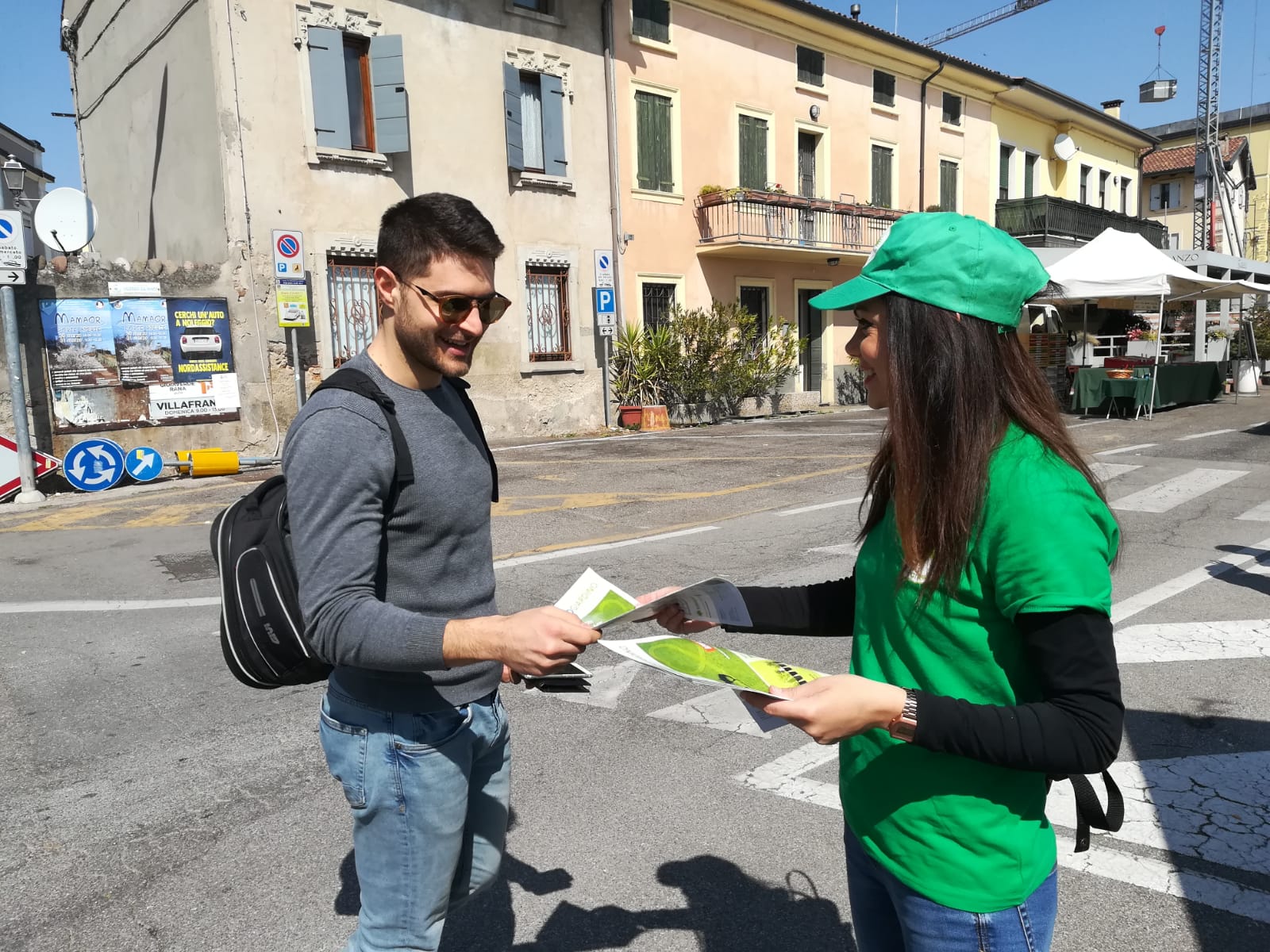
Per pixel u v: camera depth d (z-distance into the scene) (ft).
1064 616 3.90
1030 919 4.40
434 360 5.49
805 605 5.74
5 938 8.57
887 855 4.59
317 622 4.91
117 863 9.82
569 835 10.25
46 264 35.24
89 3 55.72
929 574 4.24
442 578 5.61
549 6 52.21
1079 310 72.79
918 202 78.23
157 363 38.19
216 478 37.47
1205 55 105.70
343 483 5.00
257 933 8.61
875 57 72.79
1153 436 44.57
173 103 45.73
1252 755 11.79
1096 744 3.82
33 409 35.01
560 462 40.50
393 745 5.58
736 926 8.57
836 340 72.28
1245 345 82.89
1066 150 91.81
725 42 62.03
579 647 4.56
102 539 26.18
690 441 47.96
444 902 5.93
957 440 4.10
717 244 60.49
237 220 40.75
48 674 15.64
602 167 55.21
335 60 43.16
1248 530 24.73
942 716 3.98
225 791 11.44
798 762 11.96
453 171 48.01
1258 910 8.60
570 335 54.08
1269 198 135.44
